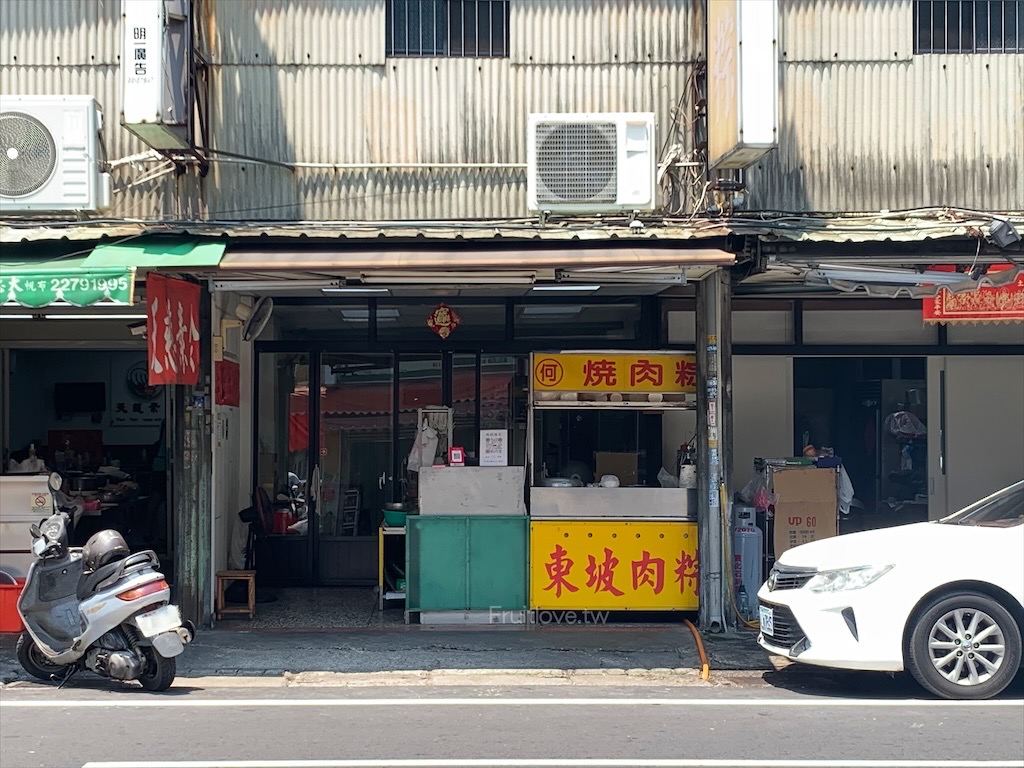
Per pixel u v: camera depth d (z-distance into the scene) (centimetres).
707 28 941
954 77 977
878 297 1134
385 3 966
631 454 1081
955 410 1176
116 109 956
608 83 965
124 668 733
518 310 1136
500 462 996
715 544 937
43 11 959
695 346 996
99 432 1438
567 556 971
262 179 959
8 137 914
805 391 1174
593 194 919
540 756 582
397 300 1136
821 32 974
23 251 883
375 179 962
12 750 595
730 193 941
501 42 970
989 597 709
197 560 937
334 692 753
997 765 563
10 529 951
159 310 827
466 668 822
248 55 959
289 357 1155
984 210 965
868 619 708
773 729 639
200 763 569
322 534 1152
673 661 841
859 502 1177
